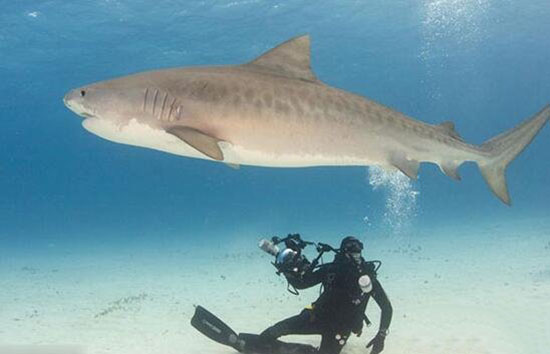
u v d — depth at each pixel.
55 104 55.97
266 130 4.66
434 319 8.65
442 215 37.41
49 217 110.62
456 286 11.29
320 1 27.42
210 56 36.16
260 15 28.72
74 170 158.62
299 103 4.80
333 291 6.27
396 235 23.97
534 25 36.41
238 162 4.82
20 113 63.12
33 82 43.00
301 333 6.61
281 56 5.00
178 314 9.88
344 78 50.75
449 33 36.19
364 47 38.06
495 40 41.00
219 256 20.12
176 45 33.16
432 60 46.97
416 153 5.49
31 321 9.79
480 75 62.56
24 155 123.81
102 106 4.40
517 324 8.08
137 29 29.62
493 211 35.50
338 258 6.21
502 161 6.35
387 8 29.30
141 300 11.49
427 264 14.77
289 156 4.84
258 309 10.32
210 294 12.09
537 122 6.38
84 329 8.90
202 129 4.49
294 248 6.17
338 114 4.96
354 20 31.09
